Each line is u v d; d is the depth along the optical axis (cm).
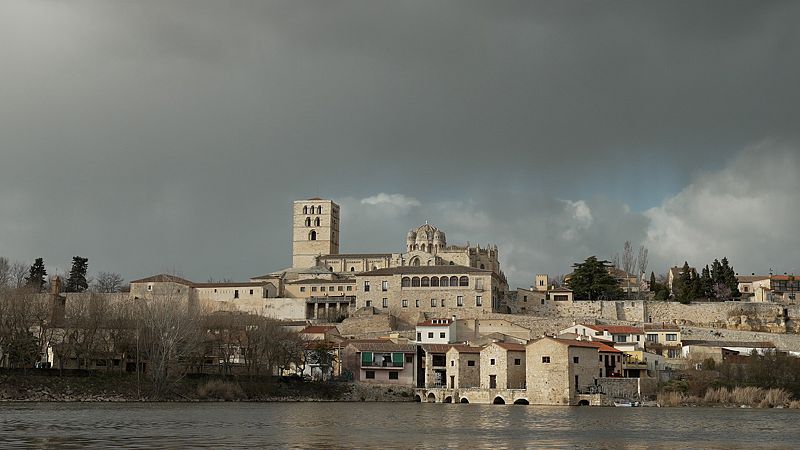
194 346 17962
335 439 9431
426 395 19612
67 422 11006
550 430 10962
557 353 17512
